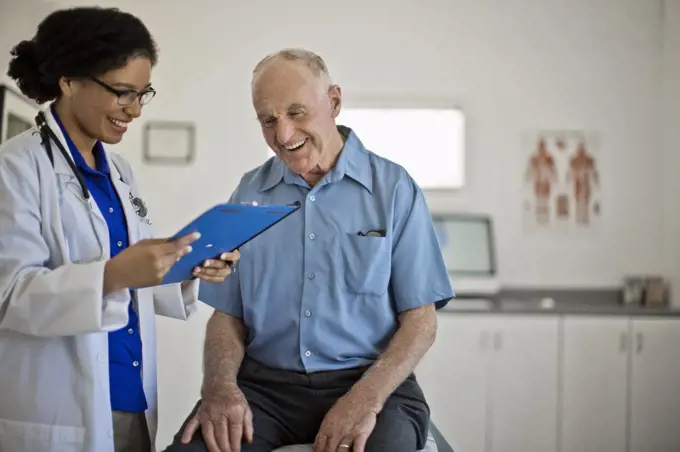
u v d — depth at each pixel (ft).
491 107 13.96
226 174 13.67
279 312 5.97
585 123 14.05
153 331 5.90
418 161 13.92
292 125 5.64
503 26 13.94
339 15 13.83
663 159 14.05
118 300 4.97
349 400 5.40
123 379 5.56
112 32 4.93
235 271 6.22
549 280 13.99
